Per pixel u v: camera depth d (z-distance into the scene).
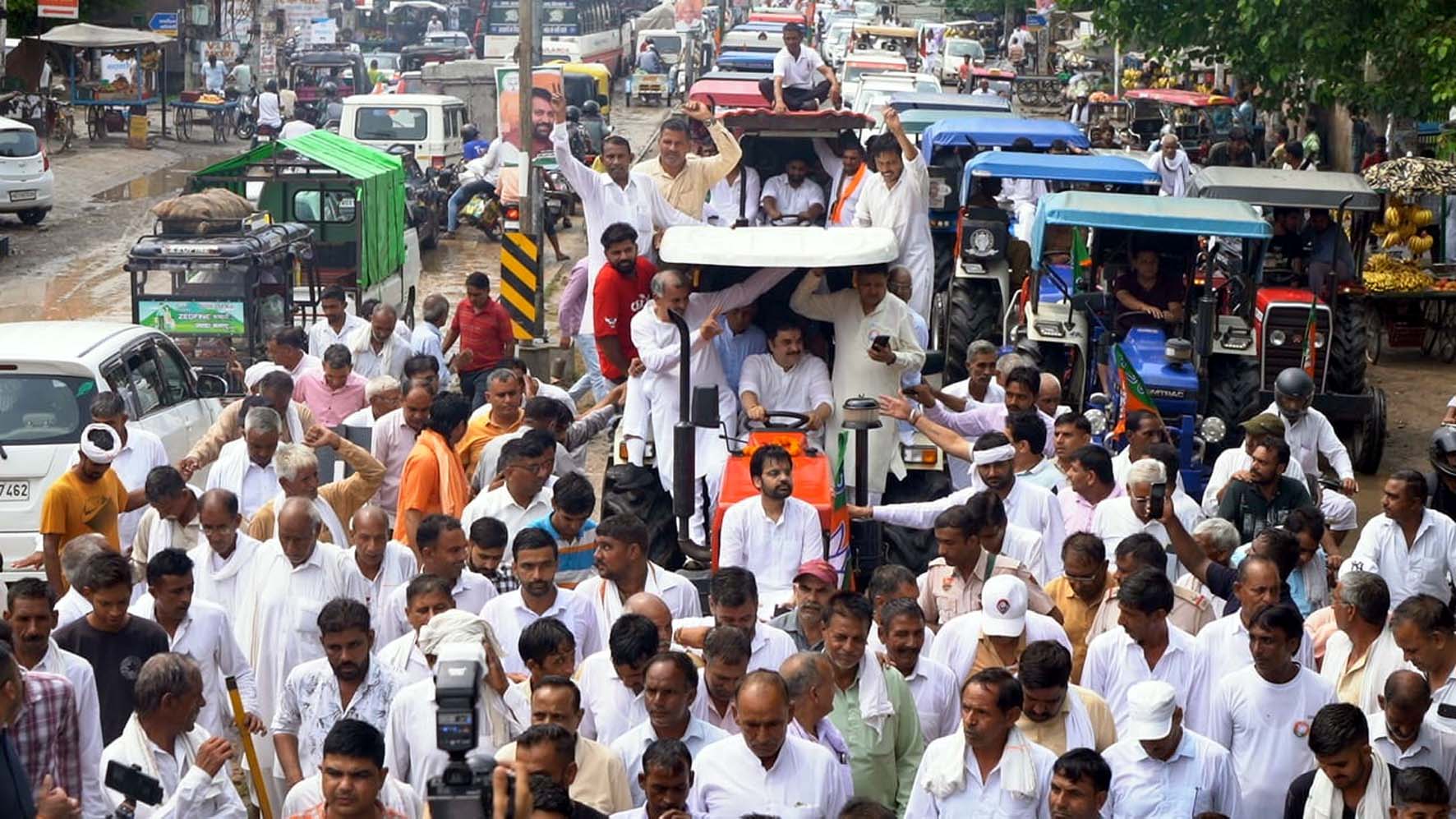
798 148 17.77
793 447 10.10
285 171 21.23
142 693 6.66
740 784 6.55
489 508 9.48
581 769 6.64
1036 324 14.47
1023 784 6.48
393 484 11.10
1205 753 6.79
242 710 7.20
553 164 26.20
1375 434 15.30
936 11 66.19
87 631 7.58
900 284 11.86
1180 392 13.08
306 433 10.15
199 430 13.48
